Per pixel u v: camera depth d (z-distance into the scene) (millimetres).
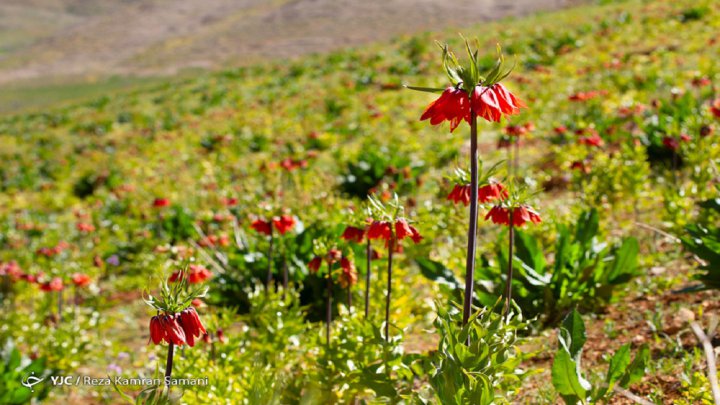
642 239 6961
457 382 3059
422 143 14961
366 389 4191
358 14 66875
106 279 11164
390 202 3865
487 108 2777
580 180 8867
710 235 4852
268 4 86438
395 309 5715
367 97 23203
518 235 5855
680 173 8414
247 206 11289
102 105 38500
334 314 6754
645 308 5363
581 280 5633
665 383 3988
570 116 13281
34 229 14906
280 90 29469
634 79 15055
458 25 53438
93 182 20375
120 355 7133
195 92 36000
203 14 94000
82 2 160125
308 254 7387
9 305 9609
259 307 5672
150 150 22984
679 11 25016
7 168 25609
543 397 4031
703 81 10891
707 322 4730
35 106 56469
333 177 13266
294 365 5320
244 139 20609
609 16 28938
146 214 14633
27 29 140000
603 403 3648
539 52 24875
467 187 3643
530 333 5344
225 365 4996
